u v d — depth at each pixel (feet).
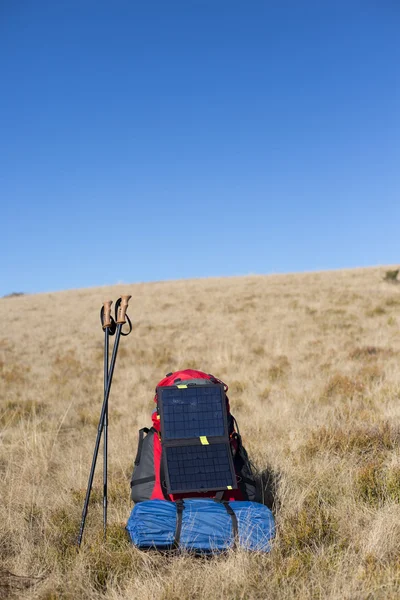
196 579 8.21
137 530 8.63
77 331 50.80
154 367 31.42
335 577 7.81
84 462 14.40
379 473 11.40
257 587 7.93
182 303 60.59
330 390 21.42
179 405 9.59
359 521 9.65
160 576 8.29
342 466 12.02
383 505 10.12
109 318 9.93
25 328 55.11
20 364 35.76
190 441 9.41
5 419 20.80
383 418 15.47
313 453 13.30
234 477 9.29
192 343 38.52
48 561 9.09
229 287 70.74
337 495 10.78
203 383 10.19
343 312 45.70
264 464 12.74
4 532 10.02
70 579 8.52
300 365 27.73
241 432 16.15
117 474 13.39
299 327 40.57
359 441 13.53
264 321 45.44
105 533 9.58
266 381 24.61
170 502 9.05
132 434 17.22
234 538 8.62
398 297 50.16
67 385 27.76
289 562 8.29
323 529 9.31
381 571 7.89
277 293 60.23
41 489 12.42
